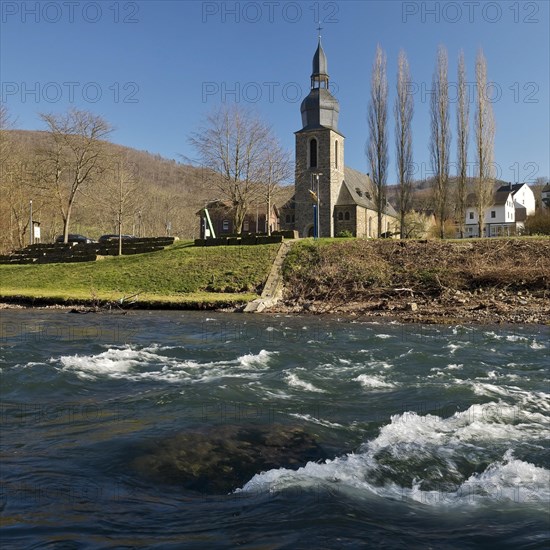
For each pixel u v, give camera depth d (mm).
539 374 12500
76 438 8047
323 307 27875
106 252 47781
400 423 8758
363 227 70438
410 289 28797
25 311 28516
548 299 26016
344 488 6367
